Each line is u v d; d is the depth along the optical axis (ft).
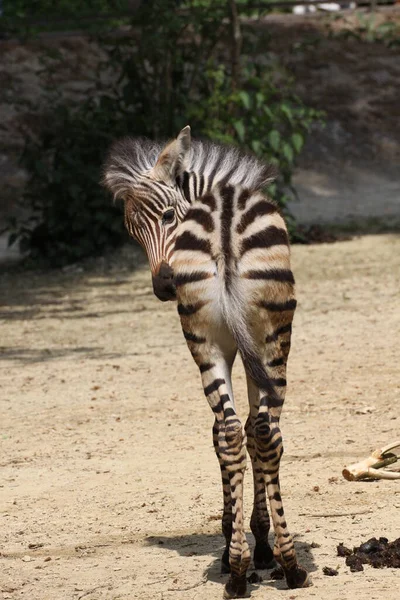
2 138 155.22
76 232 112.98
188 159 33.94
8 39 163.12
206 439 47.98
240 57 120.78
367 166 158.71
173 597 29.55
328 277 94.48
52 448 48.08
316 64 176.55
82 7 162.61
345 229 122.72
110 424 51.80
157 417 52.60
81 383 61.16
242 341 28.66
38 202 140.15
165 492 40.42
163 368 63.87
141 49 111.65
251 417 31.27
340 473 41.24
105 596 29.94
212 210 30.17
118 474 43.32
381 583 29.37
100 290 95.91
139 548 34.47
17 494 41.47
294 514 36.65
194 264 29.53
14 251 124.36
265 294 29.37
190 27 146.00
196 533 35.70
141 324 79.25
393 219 127.75
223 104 114.62
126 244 114.42
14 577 32.19
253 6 121.90
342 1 171.53
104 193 109.81
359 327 72.33
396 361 61.11
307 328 73.31
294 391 55.72
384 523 34.99
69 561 33.53
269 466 29.40
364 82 175.32
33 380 62.69
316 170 156.66
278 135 110.93
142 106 116.37
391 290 86.22
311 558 32.07
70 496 40.75
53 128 115.85
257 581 30.78
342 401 53.01
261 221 30.01
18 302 92.32
